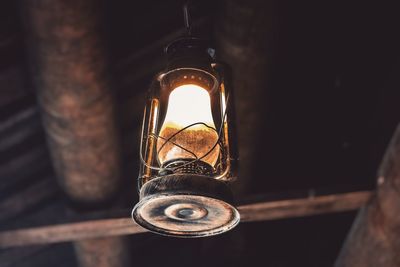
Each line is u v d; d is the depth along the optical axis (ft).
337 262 7.23
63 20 4.50
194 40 3.27
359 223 6.55
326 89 7.66
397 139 5.74
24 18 4.60
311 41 6.83
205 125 2.93
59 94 5.08
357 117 7.43
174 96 3.09
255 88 5.39
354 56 7.14
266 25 4.80
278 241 10.23
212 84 3.19
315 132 8.38
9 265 10.10
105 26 4.86
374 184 6.37
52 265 10.52
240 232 9.62
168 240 11.16
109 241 7.91
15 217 8.30
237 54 5.04
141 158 3.12
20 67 5.97
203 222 3.10
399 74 6.37
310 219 9.61
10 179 7.68
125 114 7.06
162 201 2.93
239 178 7.18
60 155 5.97
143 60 6.48
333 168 8.02
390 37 6.50
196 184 2.87
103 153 5.98
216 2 5.00
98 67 4.97
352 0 6.44
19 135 6.95
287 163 8.98
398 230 5.67
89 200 6.78
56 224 6.59
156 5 6.06
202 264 10.68
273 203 6.42
